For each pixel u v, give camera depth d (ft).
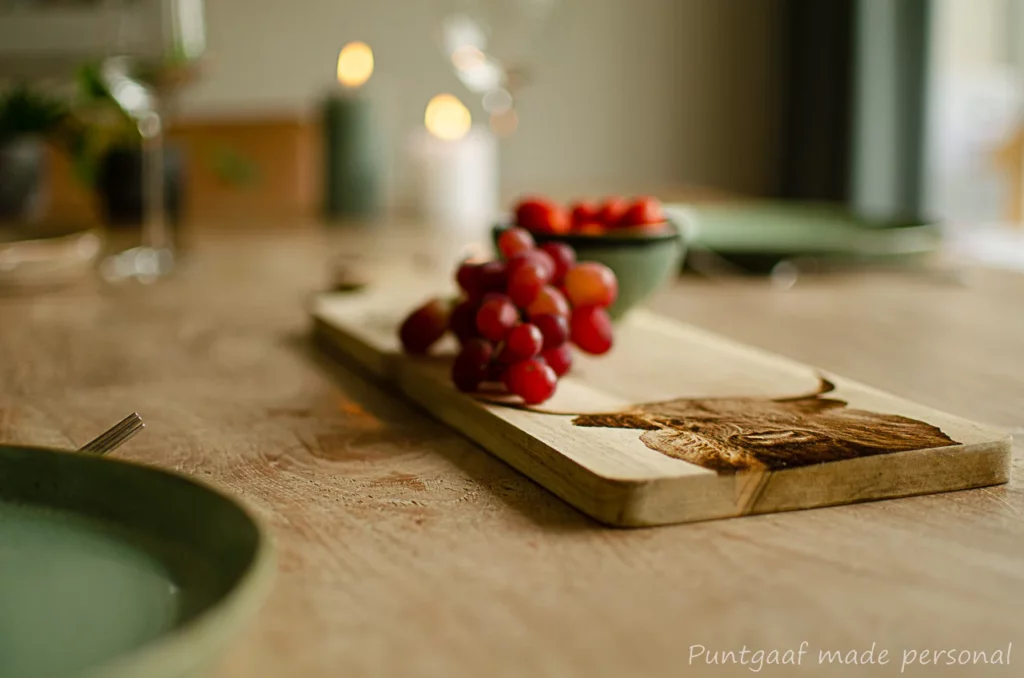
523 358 2.54
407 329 2.84
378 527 2.19
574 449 2.29
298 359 3.12
